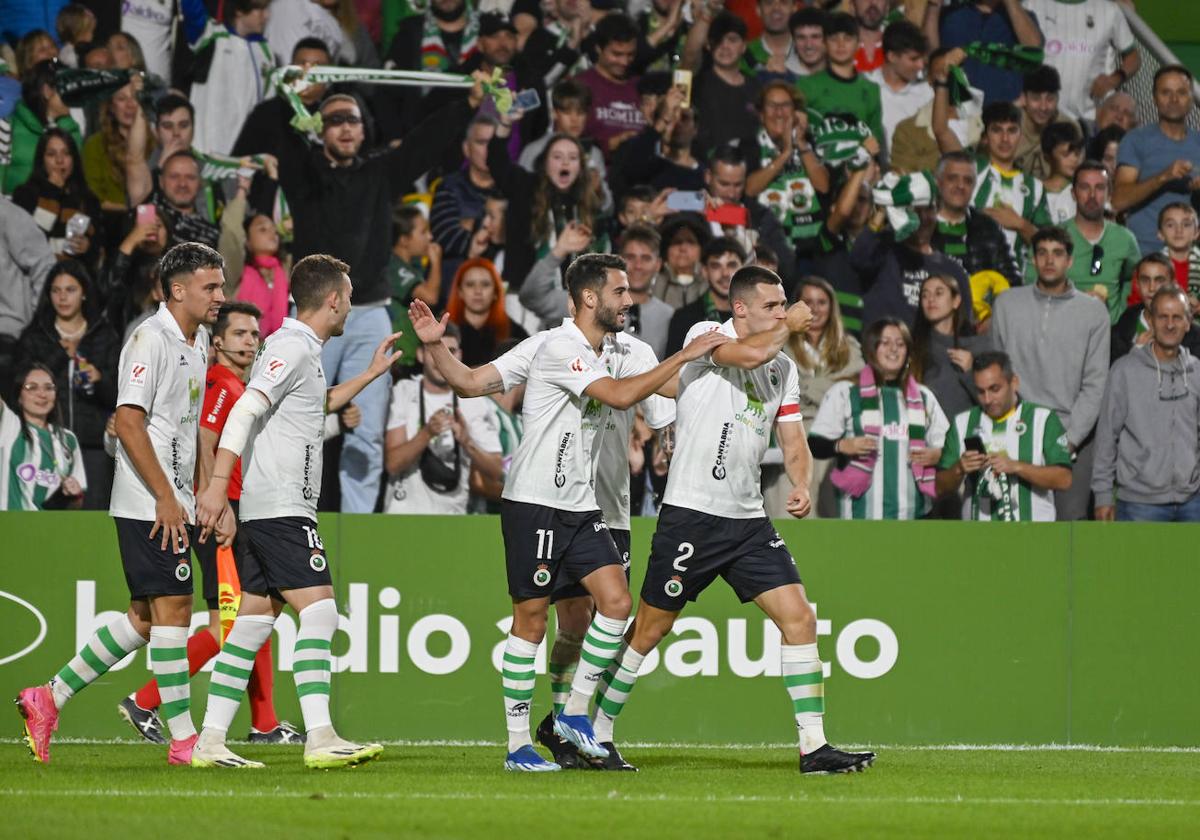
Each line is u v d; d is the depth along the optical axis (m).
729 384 19.78
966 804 16.66
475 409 33.56
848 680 28.33
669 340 34.66
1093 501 34.41
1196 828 14.96
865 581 28.42
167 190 34.28
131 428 19.28
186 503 20.30
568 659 22.30
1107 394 34.34
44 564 27.80
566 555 19.47
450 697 27.98
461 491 33.50
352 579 28.08
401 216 34.84
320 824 14.20
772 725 28.02
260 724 25.81
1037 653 28.52
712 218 35.44
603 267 19.41
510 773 19.45
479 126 35.41
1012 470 33.44
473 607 28.16
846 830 14.26
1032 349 34.62
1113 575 28.67
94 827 13.84
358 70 35.34
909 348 34.12
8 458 32.47
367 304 34.28
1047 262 34.75
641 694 28.00
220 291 20.25
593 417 19.52
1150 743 28.44
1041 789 18.59
